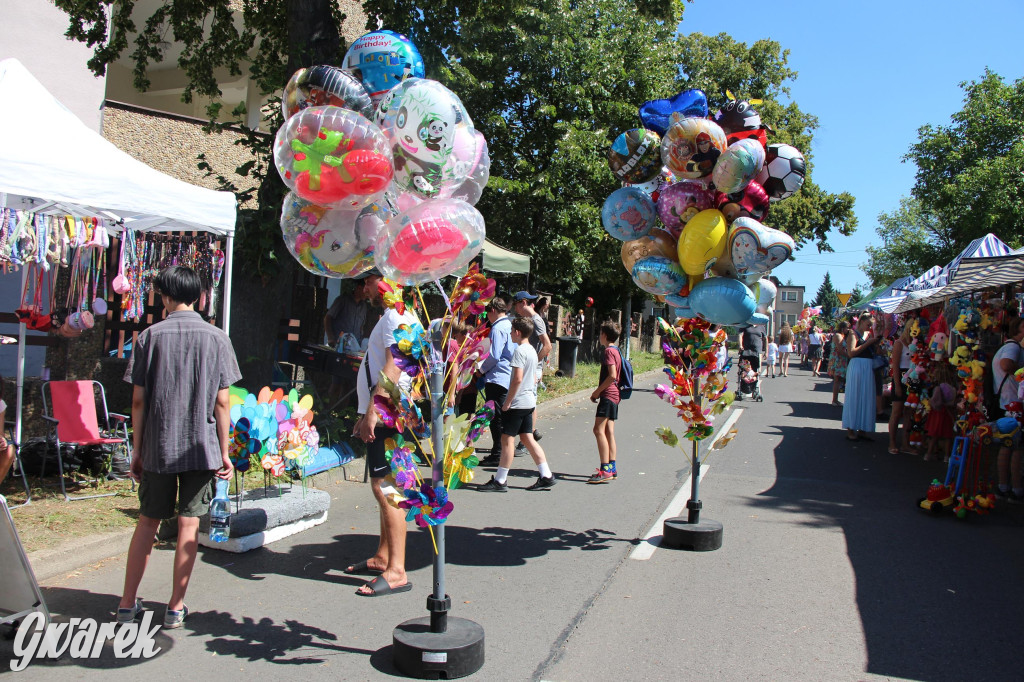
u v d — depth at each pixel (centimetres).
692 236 520
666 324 587
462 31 1463
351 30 1474
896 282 2250
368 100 417
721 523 612
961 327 943
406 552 546
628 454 966
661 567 521
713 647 392
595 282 2320
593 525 628
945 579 506
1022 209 2670
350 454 798
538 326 987
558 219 1484
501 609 439
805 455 993
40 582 446
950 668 372
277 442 557
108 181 548
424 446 834
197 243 746
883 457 989
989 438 677
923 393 955
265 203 870
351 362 839
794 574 512
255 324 858
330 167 373
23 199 597
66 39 1016
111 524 521
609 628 415
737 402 1667
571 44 1494
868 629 420
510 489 756
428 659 350
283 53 1074
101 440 602
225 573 482
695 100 559
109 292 825
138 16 1447
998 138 3042
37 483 609
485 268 1159
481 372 773
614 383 790
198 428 384
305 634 396
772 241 491
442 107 381
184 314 392
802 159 526
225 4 1055
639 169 580
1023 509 707
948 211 3023
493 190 1442
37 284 654
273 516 548
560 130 1495
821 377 2683
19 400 601
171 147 1263
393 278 380
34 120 550
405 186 399
